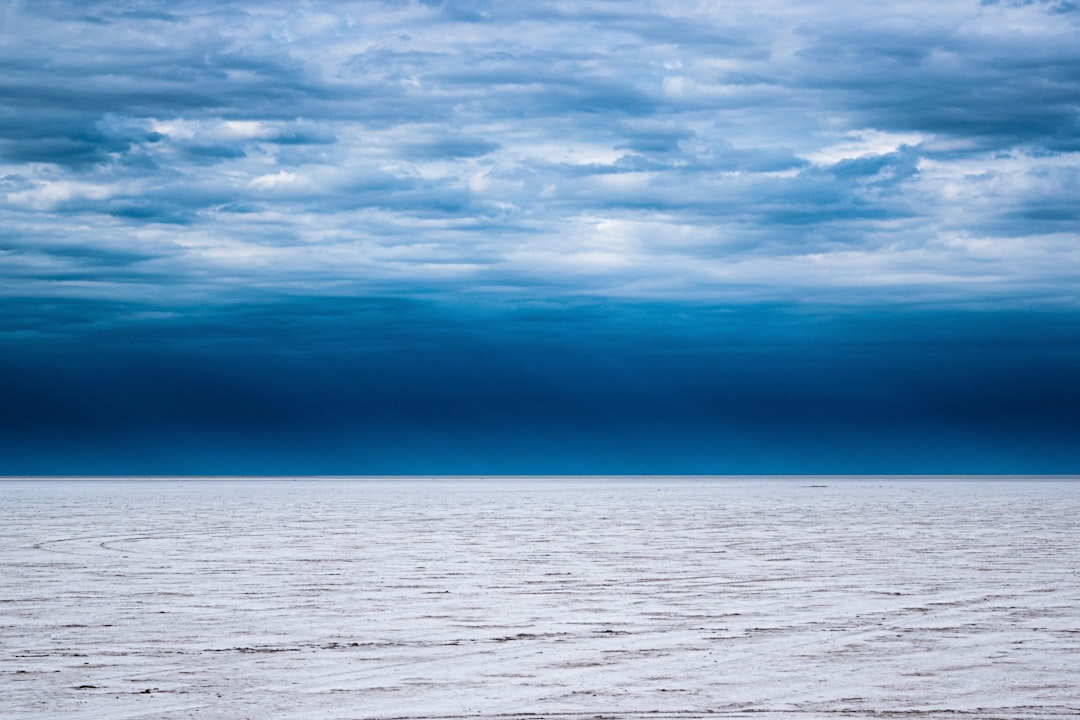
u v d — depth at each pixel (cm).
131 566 2262
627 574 2105
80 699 1070
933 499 6406
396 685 1129
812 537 3091
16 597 1767
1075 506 5225
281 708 1036
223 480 18038
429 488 10519
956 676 1162
